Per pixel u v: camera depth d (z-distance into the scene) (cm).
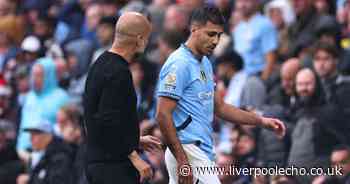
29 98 4338
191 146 2648
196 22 2645
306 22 4241
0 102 4538
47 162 3678
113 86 2561
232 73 4016
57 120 3994
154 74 4119
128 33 2581
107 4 4794
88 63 4572
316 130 3403
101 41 4419
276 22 4391
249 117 2770
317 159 3344
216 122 3856
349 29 4269
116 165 2588
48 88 4319
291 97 3753
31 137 3888
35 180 3681
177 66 2633
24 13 5194
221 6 4506
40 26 4959
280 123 2791
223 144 3712
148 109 4006
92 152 2606
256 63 4272
